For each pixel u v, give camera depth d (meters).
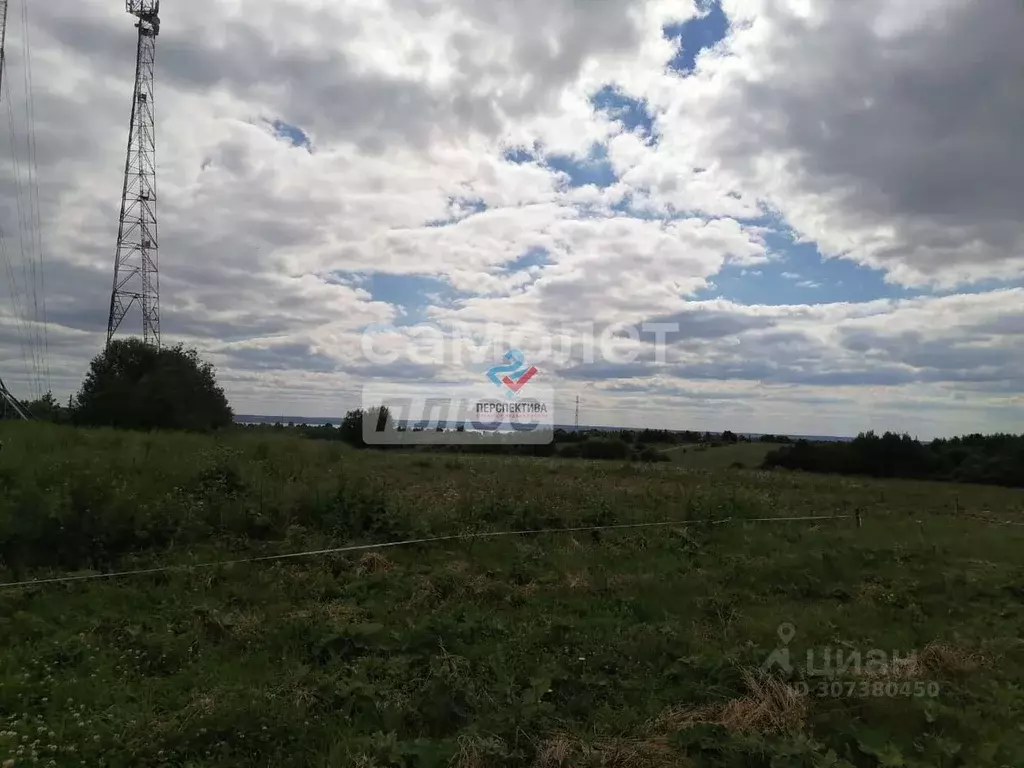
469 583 7.84
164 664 5.45
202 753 4.07
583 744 4.16
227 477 10.02
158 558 7.74
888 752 4.11
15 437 11.78
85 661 5.32
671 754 4.16
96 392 29.25
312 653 5.66
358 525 9.52
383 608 6.86
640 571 8.91
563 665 5.41
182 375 30.36
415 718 4.56
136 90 35.06
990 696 5.28
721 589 8.23
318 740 4.23
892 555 10.02
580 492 12.98
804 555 9.71
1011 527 14.15
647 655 5.75
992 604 8.15
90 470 9.08
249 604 6.87
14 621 5.89
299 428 26.73
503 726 4.27
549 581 8.30
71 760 3.96
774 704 4.79
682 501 12.98
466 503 11.23
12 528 7.35
